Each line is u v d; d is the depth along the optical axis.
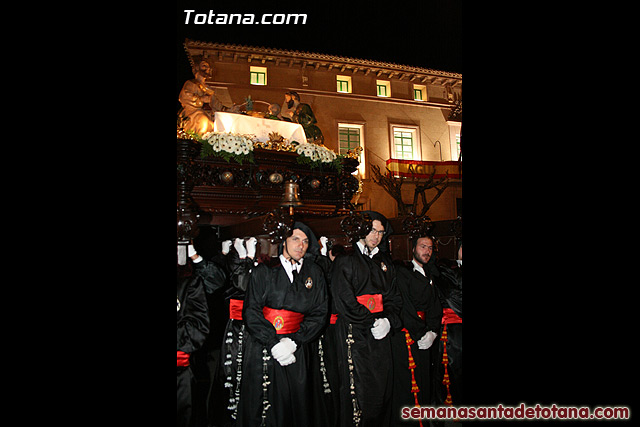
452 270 5.72
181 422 3.80
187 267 3.99
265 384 3.86
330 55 17.28
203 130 5.20
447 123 19.11
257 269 4.02
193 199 4.38
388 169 17.73
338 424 4.36
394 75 18.56
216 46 15.38
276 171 4.73
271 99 16.27
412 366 4.64
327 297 4.15
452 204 18.39
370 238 4.59
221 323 5.54
